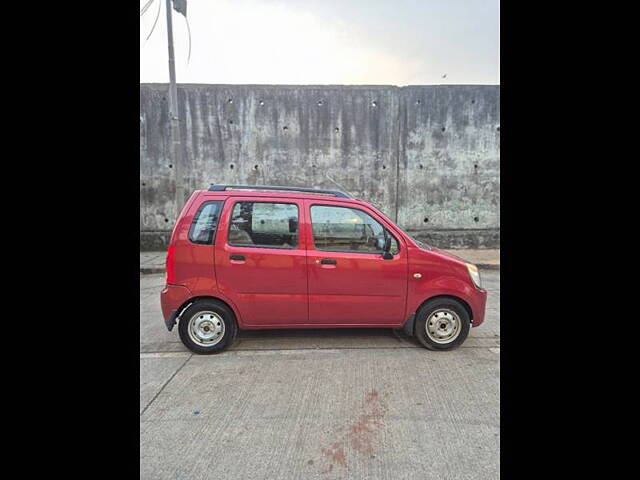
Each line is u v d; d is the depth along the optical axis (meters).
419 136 9.33
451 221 9.54
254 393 2.78
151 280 7.03
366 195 9.42
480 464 2.02
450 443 2.19
